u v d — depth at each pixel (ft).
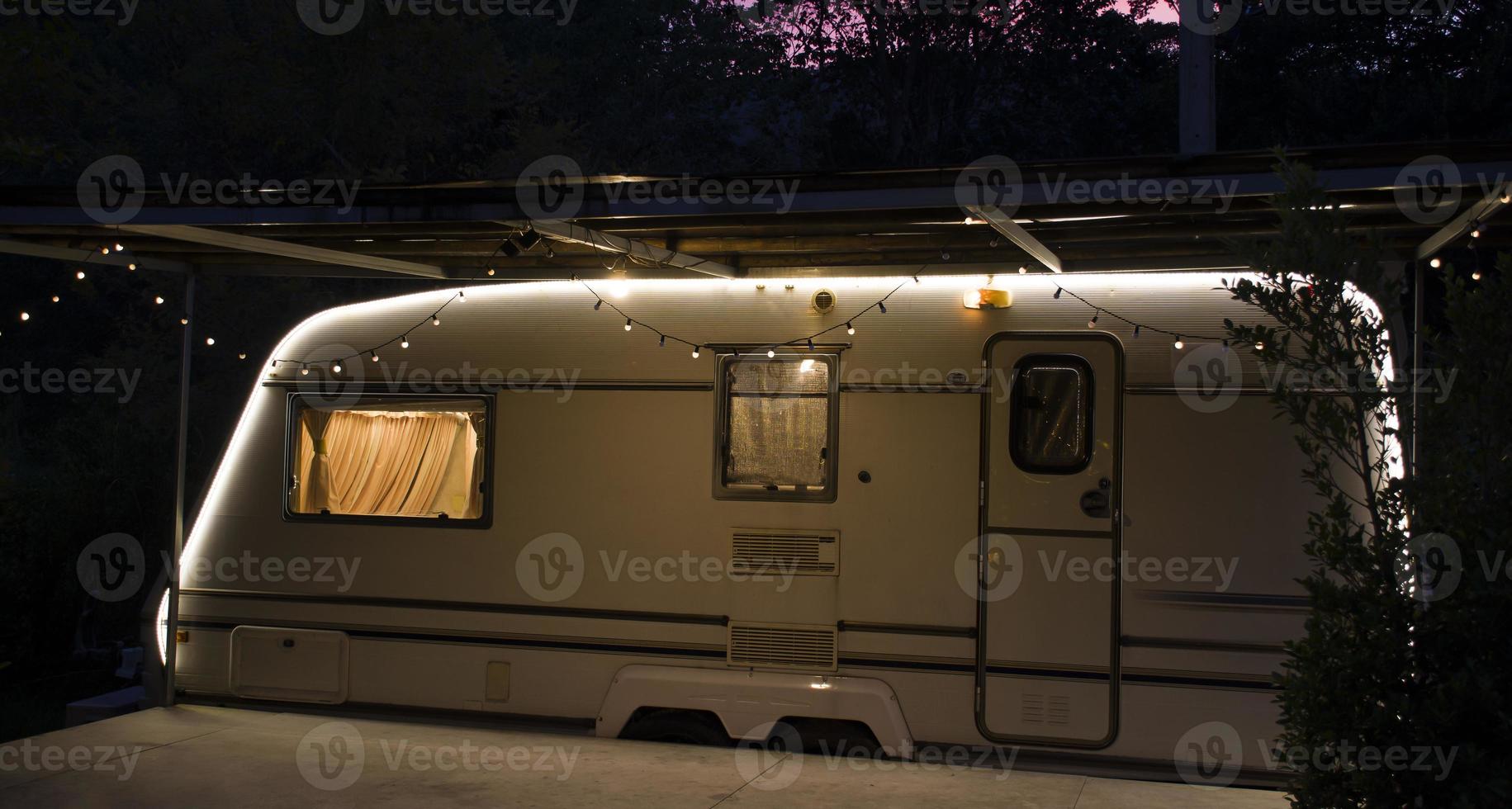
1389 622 10.23
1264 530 17.28
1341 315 10.53
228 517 20.86
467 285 20.94
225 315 40.11
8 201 16.56
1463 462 10.02
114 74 51.90
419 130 42.01
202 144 47.60
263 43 42.22
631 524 19.36
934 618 18.19
